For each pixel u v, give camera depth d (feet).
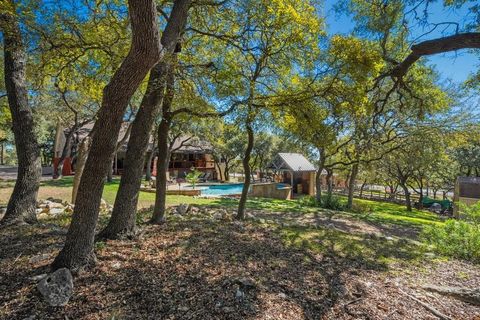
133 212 15.03
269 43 17.80
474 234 16.37
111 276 10.37
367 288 11.18
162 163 18.70
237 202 36.19
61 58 18.88
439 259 15.67
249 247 14.92
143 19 8.29
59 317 8.15
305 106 17.13
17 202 17.69
